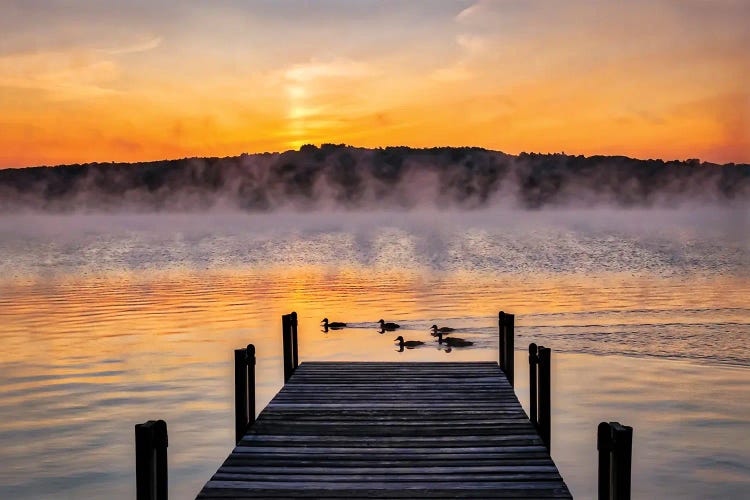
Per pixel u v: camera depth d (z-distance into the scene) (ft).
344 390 46.06
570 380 66.49
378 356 79.15
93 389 65.10
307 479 30.32
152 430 25.50
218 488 29.35
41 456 47.98
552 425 53.62
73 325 102.99
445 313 111.34
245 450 34.14
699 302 120.06
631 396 61.05
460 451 33.83
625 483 25.22
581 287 146.10
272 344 86.84
